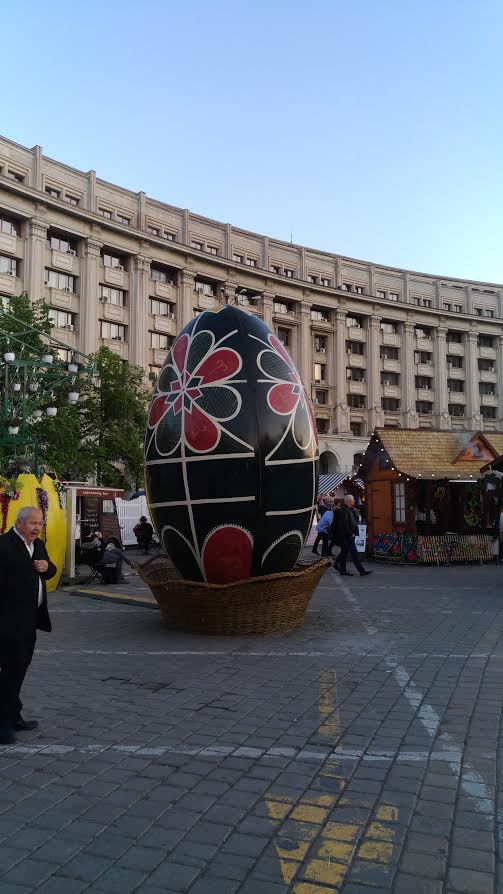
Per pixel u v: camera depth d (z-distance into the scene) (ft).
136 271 156.56
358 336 201.36
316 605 38.68
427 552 65.46
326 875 10.52
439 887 10.18
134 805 12.98
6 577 16.74
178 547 29.99
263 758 15.30
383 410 204.44
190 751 15.78
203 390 29.35
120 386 110.83
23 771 14.69
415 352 213.25
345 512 56.24
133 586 52.31
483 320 221.66
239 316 31.37
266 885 10.26
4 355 56.39
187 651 26.35
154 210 164.25
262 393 29.35
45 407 74.64
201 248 174.19
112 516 69.10
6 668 16.56
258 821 12.30
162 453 29.81
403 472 68.18
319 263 199.00
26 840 11.68
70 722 17.95
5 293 131.23
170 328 163.94
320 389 195.00
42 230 137.80
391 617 34.12
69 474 93.66
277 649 26.50
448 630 30.50
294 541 30.17
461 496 72.02
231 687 21.21
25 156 138.21
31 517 17.26
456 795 13.32
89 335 145.07
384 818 12.37
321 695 20.27
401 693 20.44
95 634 30.58
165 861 10.96
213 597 28.99
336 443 188.96
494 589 46.26
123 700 19.95
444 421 214.28
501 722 17.71
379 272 209.97
